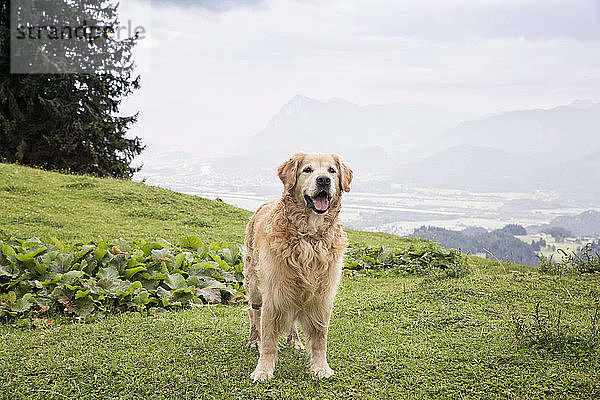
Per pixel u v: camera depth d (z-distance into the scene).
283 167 2.30
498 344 2.46
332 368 2.30
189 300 3.25
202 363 2.31
